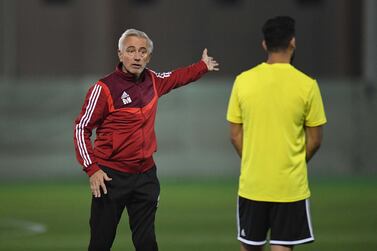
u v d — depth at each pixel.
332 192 59.50
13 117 71.19
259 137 21.69
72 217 46.91
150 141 23.00
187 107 72.00
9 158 71.12
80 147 22.31
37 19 97.38
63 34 97.38
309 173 71.69
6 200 55.97
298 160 21.70
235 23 99.25
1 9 90.38
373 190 60.59
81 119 22.48
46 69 97.44
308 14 98.12
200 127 72.00
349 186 63.47
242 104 21.88
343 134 72.06
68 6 97.38
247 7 99.31
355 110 72.19
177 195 58.53
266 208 21.84
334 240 37.59
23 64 97.25
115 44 96.06
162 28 98.31
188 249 35.47
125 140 22.61
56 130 71.44
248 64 99.44
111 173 22.78
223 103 72.19
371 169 72.00
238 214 22.31
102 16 95.38
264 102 21.61
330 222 44.03
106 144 22.72
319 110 21.67
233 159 72.00
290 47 21.97
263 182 21.66
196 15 98.88
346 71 97.12
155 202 23.30
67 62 97.50
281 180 21.58
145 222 23.36
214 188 63.12
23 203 54.19
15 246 36.69
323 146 72.06
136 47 22.34
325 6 98.00
